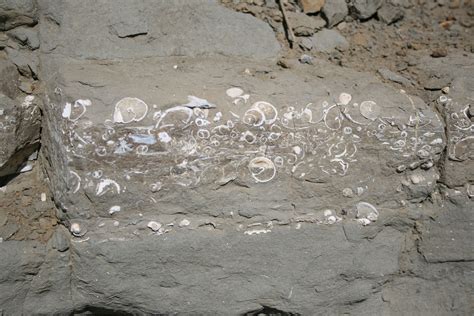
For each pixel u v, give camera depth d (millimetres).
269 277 1487
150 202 1436
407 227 1513
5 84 1449
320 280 1494
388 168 1469
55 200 1458
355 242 1488
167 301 1488
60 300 1479
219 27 1507
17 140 1441
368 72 1509
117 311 1508
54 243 1450
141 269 1460
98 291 1468
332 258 1488
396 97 1457
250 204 1451
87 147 1390
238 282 1487
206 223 1455
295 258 1479
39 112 1466
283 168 1442
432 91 1489
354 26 1604
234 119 1408
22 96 1465
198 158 1418
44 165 1488
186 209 1446
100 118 1383
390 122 1438
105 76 1418
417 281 1546
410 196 1493
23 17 1473
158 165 1415
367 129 1438
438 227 1515
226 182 1438
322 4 1591
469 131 1467
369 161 1458
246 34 1513
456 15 1648
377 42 1576
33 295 1465
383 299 1540
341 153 1447
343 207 1479
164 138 1400
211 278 1479
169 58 1476
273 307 1513
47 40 1470
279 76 1463
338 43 1559
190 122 1400
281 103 1421
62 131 1393
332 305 1519
